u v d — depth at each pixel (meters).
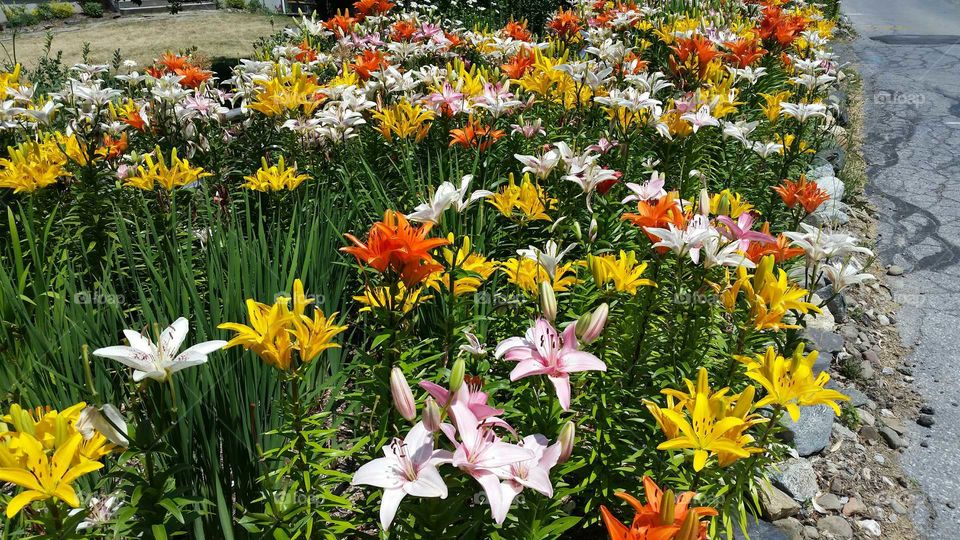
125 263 3.67
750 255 2.80
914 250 5.66
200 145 4.46
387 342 2.36
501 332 3.05
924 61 12.00
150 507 1.95
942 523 3.12
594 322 1.95
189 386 2.34
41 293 2.92
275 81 4.49
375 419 2.49
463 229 3.66
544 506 2.06
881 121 8.76
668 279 2.85
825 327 4.46
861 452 3.51
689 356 2.75
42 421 1.66
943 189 6.75
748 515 3.00
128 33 18.78
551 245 2.63
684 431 1.87
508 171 4.61
